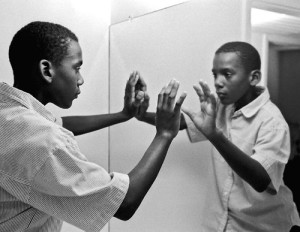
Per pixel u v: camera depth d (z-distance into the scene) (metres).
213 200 1.04
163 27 1.23
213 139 1.03
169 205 1.19
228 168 1.00
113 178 0.75
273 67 0.89
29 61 0.82
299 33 0.84
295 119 0.83
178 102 0.85
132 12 1.38
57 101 0.87
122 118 1.38
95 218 0.73
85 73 1.47
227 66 0.99
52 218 0.86
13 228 0.78
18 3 1.35
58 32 0.84
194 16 1.12
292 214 0.83
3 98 0.77
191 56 1.12
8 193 0.74
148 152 0.81
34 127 0.72
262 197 0.91
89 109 1.48
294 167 0.83
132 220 1.35
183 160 1.14
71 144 0.75
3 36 1.33
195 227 1.10
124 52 1.41
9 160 0.71
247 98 0.94
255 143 0.92
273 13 0.89
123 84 1.41
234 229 0.98
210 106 1.04
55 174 0.70
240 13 0.98
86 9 1.48
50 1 1.41
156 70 1.25
